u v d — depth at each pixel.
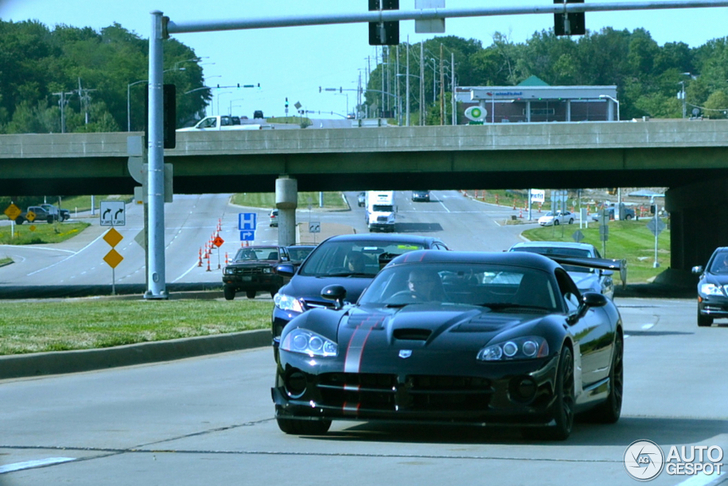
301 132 78.06
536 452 12.91
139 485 10.72
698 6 37.00
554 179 96.12
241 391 20.52
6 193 108.31
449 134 76.75
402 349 12.89
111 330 29.94
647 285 100.25
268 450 13.05
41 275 107.50
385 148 77.31
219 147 78.00
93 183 93.50
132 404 18.42
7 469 11.72
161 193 44.97
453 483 10.80
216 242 109.00
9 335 27.61
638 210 196.38
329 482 10.84
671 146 74.75
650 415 17.25
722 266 44.16
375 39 38.41
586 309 15.60
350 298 23.09
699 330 40.72
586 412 16.17
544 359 12.85
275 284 57.78
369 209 153.25
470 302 14.70
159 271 46.16
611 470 11.69
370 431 14.73
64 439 14.16
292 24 39.47
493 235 148.88
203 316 36.62
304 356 13.32
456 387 12.69
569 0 38.09
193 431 14.94
